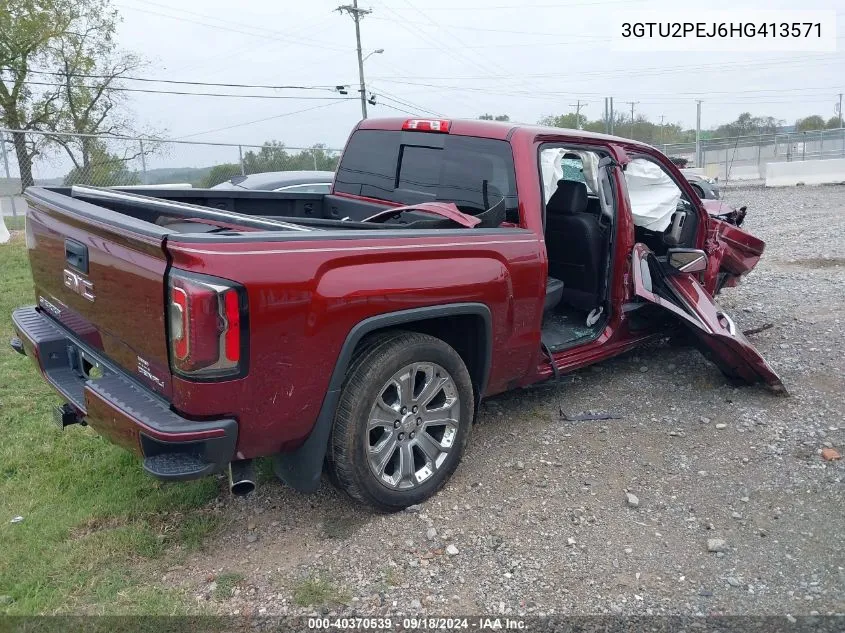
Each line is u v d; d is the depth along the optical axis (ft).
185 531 11.07
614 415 15.40
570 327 16.30
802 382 17.24
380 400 10.84
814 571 10.18
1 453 13.47
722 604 9.53
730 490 12.37
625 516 11.60
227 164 52.29
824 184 85.40
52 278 11.76
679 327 17.03
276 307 9.18
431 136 15.29
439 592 9.78
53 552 10.45
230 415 9.16
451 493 12.21
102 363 10.53
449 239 11.49
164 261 8.82
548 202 16.29
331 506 11.83
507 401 16.16
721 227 20.30
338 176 17.49
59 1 90.53
